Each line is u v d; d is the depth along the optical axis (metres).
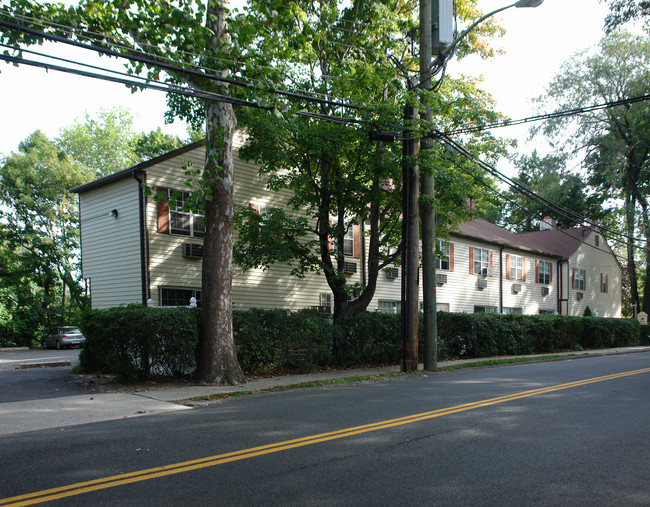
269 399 9.38
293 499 4.17
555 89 32.50
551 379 12.17
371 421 7.14
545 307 35.16
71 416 7.82
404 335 13.84
